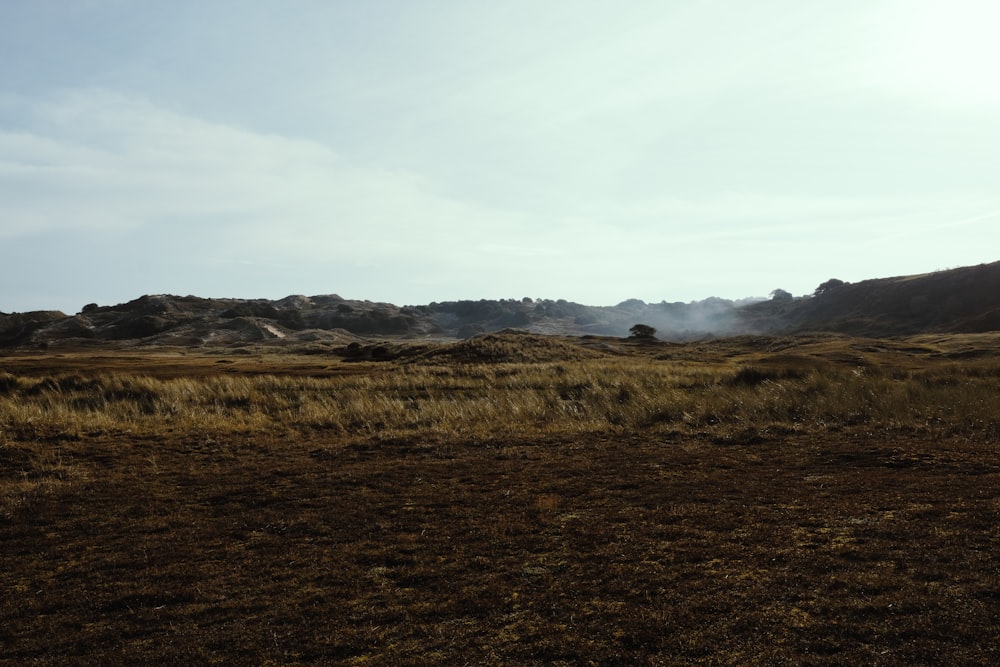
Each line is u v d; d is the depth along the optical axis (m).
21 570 6.60
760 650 4.20
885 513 7.04
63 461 11.98
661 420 15.41
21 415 14.96
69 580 6.27
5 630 5.23
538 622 4.84
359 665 4.36
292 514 8.24
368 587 5.74
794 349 63.69
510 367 29.92
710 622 4.66
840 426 13.65
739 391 17.77
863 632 4.33
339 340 169.50
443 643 4.61
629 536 6.74
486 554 6.44
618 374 25.47
